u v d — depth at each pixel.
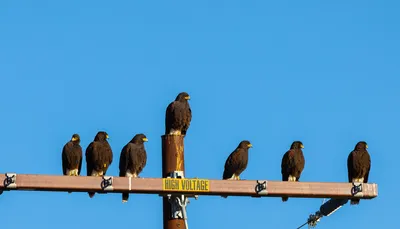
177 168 15.96
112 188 14.33
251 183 15.15
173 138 16.12
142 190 14.55
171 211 15.28
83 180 14.21
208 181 14.96
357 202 16.22
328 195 15.64
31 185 13.92
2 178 13.80
